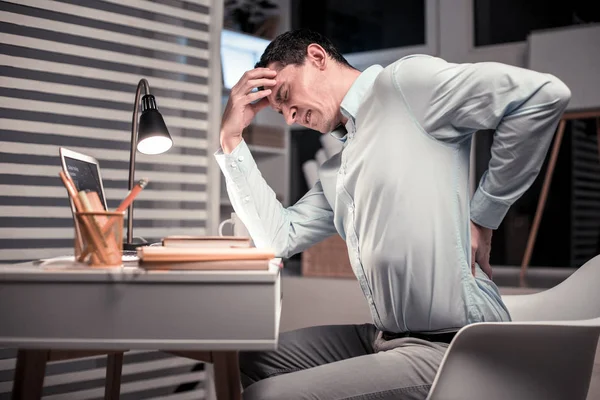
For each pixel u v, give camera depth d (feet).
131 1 6.73
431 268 4.34
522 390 3.69
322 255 15.39
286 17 19.67
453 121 4.39
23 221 6.29
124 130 6.87
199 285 3.38
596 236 16.08
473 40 17.07
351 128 4.95
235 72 17.37
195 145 7.32
